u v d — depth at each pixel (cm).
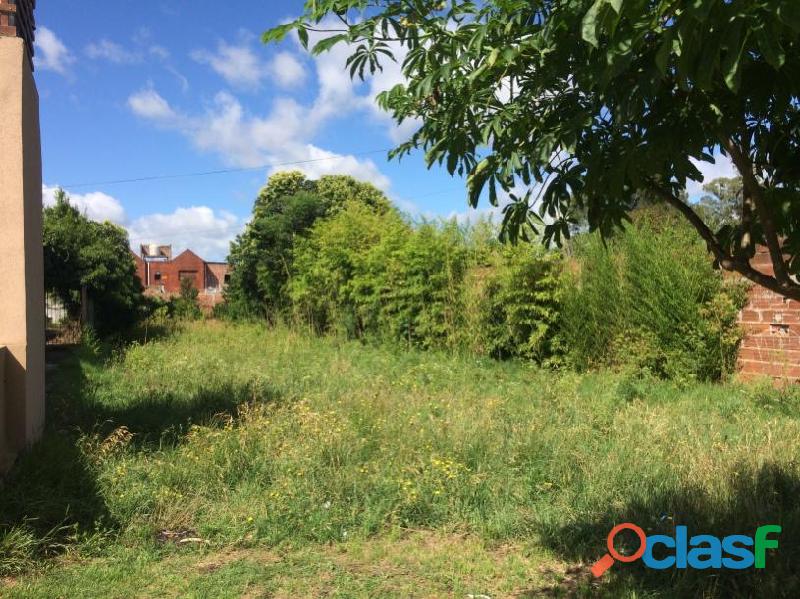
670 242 858
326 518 419
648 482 448
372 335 1345
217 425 626
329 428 566
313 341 1446
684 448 504
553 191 223
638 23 159
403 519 423
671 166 229
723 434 552
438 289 1173
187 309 2267
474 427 579
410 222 1327
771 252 210
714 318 808
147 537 399
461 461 509
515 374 950
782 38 177
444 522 426
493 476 483
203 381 891
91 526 403
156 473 482
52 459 476
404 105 268
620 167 199
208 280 5091
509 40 221
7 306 504
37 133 627
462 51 233
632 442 538
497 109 243
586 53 192
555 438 555
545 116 231
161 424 646
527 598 325
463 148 244
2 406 479
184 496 452
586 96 217
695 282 818
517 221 245
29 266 532
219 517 426
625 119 177
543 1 210
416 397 737
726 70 138
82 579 340
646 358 859
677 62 157
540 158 212
